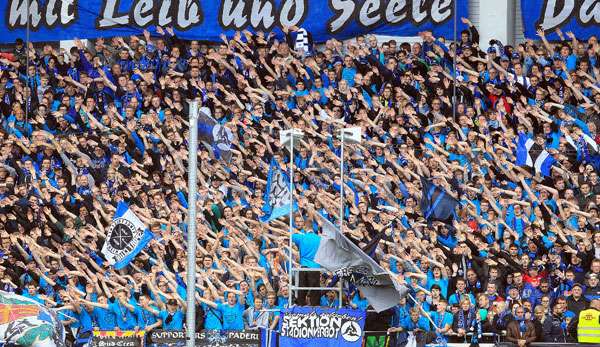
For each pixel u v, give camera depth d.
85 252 73.19
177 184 78.19
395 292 62.22
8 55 92.25
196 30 93.88
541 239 70.81
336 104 82.88
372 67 85.00
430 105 82.50
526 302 65.19
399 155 79.44
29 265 71.38
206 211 75.44
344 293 66.56
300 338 62.22
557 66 84.06
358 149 79.25
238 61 87.69
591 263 68.94
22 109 87.62
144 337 66.56
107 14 94.94
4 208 76.00
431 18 91.38
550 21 90.25
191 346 56.12
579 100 82.69
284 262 68.81
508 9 92.62
